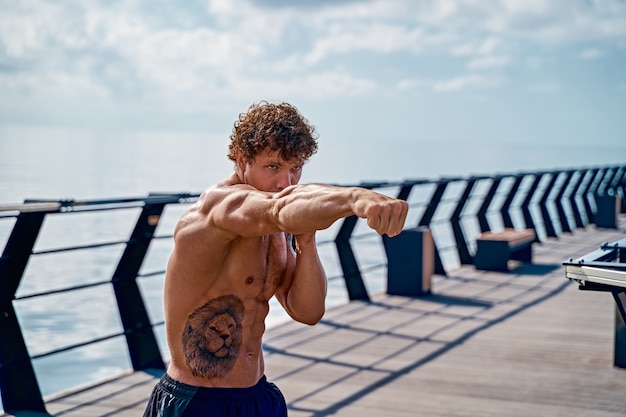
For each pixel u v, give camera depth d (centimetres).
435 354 620
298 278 247
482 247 1073
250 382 242
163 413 239
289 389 526
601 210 1691
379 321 745
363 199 178
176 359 242
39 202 483
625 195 2153
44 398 509
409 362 596
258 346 248
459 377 556
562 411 484
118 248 3084
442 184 1005
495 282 980
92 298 1770
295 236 249
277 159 229
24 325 1388
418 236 877
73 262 2598
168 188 7200
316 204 188
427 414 476
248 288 240
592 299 864
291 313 254
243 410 238
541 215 1503
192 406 237
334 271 1986
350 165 17575
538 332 701
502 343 658
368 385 536
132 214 4903
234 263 236
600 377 559
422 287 876
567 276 356
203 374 238
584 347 645
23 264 482
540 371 574
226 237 226
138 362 576
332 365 586
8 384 485
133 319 575
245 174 236
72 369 1045
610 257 402
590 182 1805
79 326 1394
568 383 544
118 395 515
